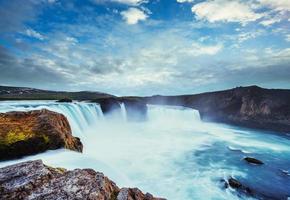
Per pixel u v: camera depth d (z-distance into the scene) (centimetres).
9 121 1494
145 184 1513
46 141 1373
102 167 1277
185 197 1354
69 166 1165
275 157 2397
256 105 5281
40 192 520
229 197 1373
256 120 5044
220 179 1661
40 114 1662
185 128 4250
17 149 1262
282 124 4547
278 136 3744
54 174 636
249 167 1997
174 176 1692
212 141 3145
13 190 518
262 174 1839
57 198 497
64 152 1362
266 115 5003
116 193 616
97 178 608
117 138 2984
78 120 2797
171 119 5159
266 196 1436
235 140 3288
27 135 1342
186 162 2077
